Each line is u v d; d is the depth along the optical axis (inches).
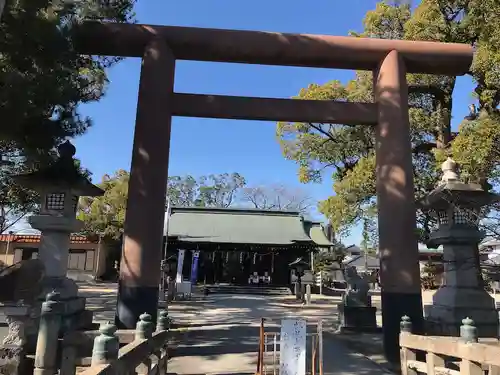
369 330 499.5
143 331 209.5
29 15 274.5
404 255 368.8
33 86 283.6
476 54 506.0
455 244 386.3
